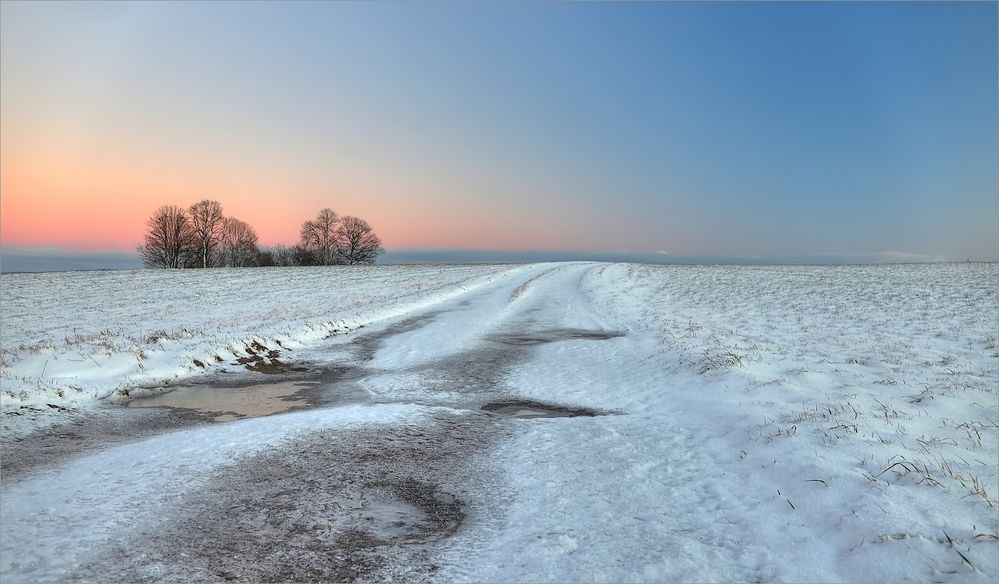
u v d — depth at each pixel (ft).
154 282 130.93
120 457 21.38
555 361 44.42
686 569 12.80
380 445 22.53
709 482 18.44
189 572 12.75
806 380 29.76
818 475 17.15
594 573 12.65
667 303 79.46
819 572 12.54
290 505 16.76
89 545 13.98
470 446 22.99
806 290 89.51
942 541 12.85
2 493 17.85
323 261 307.17
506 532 15.05
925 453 18.12
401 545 14.34
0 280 135.95
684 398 30.48
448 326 62.23
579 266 188.44
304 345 51.19
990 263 154.40
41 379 33.63
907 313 59.11
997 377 29.45
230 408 31.37
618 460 20.94
